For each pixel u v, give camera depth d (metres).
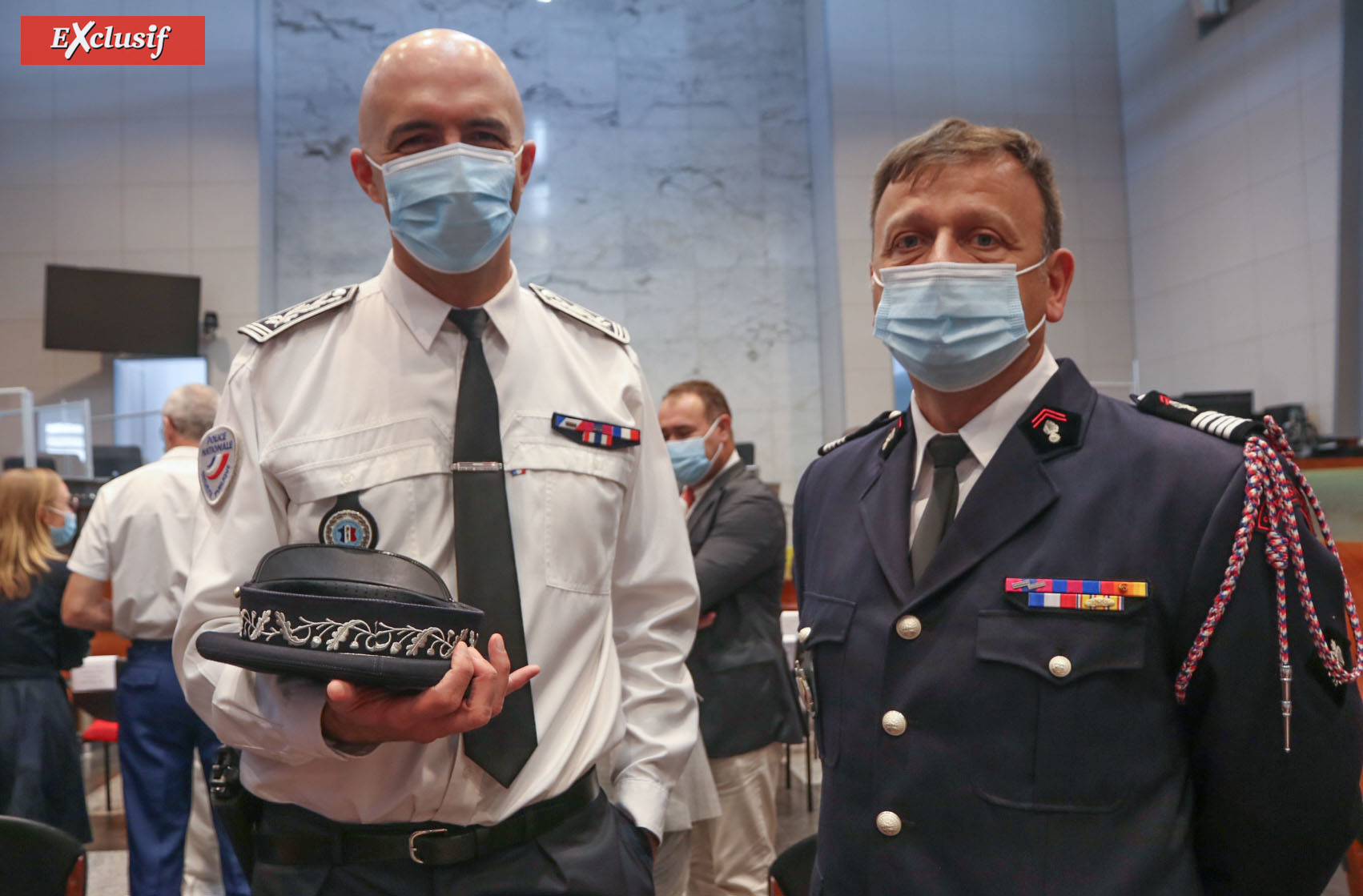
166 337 8.95
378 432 1.24
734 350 10.08
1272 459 0.96
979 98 10.09
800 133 10.30
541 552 1.26
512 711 1.18
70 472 7.24
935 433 1.16
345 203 9.80
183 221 9.34
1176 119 9.59
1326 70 7.89
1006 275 1.08
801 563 1.34
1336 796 0.95
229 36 9.46
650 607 1.46
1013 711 0.99
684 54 10.27
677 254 10.10
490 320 1.32
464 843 1.16
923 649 1.05
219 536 1.21
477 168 1.22
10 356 9.26
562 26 10.16
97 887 3.46
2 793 3.00
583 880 1.20
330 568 1.02
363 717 1.00
